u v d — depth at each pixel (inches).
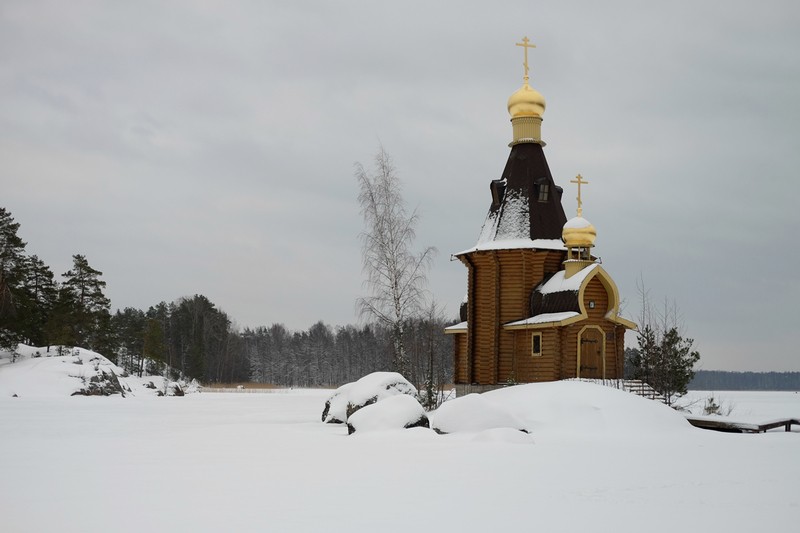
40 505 518.0
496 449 872.9
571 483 610.9
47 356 3125.0
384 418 1085.1
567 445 927.0
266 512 489.4
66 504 521.0
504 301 1720.0
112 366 3142.2
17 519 470.9
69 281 3567.9
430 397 1646.2
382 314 1749.5
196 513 487.2
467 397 1066.7
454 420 1047.6
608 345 1620.3
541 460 765.9
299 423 1368.1
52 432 1157.1
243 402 2488.9
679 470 693.3
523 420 1147.9
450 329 1902.1
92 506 513.0
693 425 1261.1
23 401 2288.4
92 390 2780.5
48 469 705.0
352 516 475.8
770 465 733.9
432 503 520.1
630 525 450.9
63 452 857.5
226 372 5713.6
